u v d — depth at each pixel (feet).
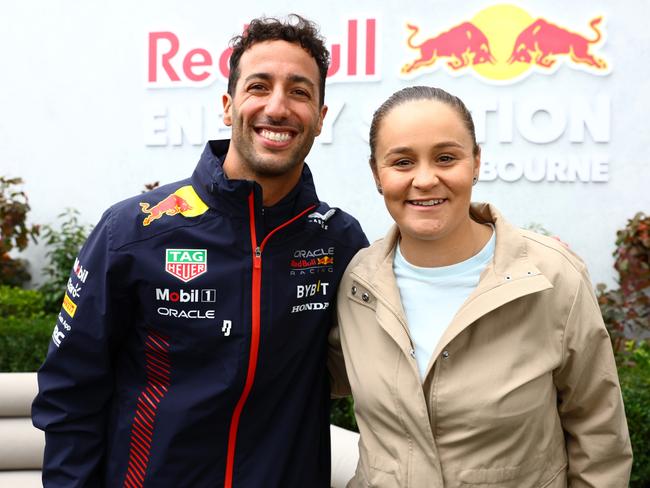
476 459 4.96
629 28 15.97
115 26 18.63
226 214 5.73
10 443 9.78
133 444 5.76
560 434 5.35
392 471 5.16
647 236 15.31
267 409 5.78
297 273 5.94
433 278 5.31
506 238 5.22
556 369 5.11
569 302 5.05
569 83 16.24
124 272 5.68
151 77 18.44
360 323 5.57
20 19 19.15
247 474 5.71
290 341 5.84
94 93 18.86
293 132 5.74
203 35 18.08
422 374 5.09
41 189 19.26
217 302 5.65
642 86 15.97
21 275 18.93
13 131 19.33
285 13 17.61
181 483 5.63
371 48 17.17
